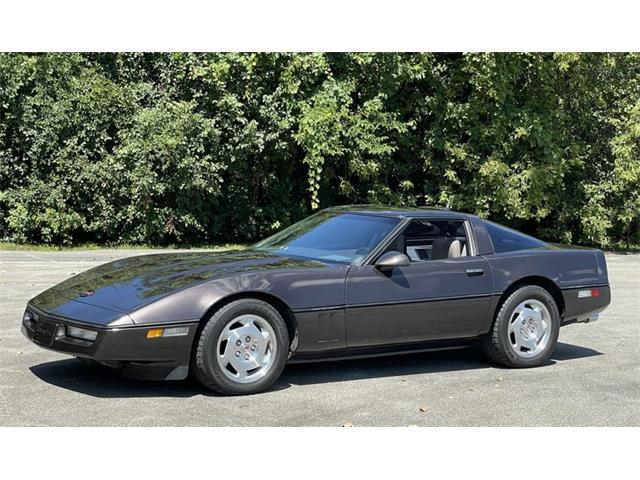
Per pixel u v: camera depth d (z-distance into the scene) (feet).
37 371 20.12
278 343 18.74
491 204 76.07
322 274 19.44
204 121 66.74
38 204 65.05
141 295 17.94
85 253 60.29
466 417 17.16
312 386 19.65
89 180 65.46
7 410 16.61
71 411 16.69
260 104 69.97
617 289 43.16
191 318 17.61
